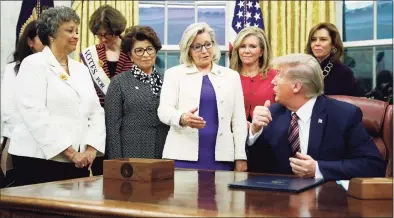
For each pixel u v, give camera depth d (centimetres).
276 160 237
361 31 493
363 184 154
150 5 542
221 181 198
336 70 382
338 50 384
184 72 296
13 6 490
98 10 367
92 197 157
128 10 502
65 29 284
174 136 289
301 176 211
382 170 219
